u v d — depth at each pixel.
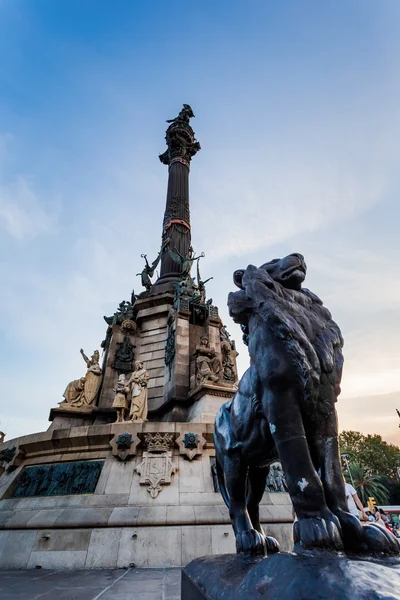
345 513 2.66
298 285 3.83
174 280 25.14
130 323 21.86
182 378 17.31
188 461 10.77
